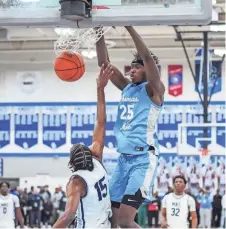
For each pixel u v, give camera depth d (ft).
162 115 74.02
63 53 15.60
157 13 13.80
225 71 70.08
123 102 15.75
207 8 13.62
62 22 14.10
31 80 76.23
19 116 76.74
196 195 70.38
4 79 76.54
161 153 73.97
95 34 16.24
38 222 70.54
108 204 14.96
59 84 76.02
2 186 35.01
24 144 76.84
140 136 15.25
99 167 14.87
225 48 65.46
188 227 30.66
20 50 75.31
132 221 15.05
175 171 73.77
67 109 76.02
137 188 15.07
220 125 46.37
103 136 15.76
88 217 14.46
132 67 15.85
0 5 14.30
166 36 70.03
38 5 14.19
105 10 13.98
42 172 76.64
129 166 15.40
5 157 77.00
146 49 14.80
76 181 14.32
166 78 74.08
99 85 15.98
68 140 76.13
